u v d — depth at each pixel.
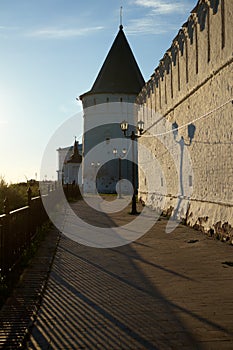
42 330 5.12
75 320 5.46
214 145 13.58
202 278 7.74
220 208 13.04
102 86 62.50
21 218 9.47
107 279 7.80
